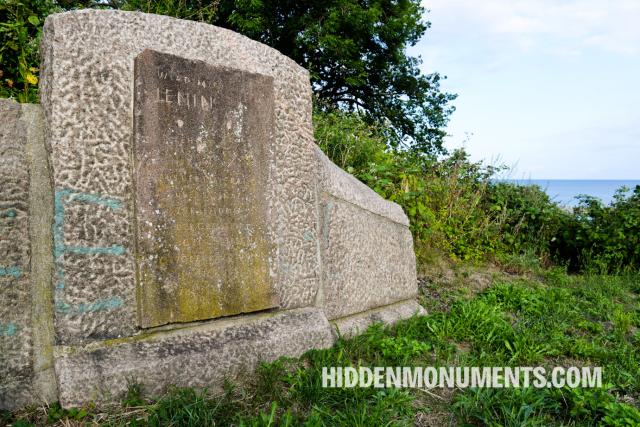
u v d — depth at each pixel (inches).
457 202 266.7
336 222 141.8
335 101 535.2
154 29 104.3
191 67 105.5
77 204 92.7
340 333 136.9
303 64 448.1
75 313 92.4
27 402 90.1
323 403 96.7
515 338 138.3
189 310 104.0
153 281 99.0
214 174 108.7
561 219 301.6
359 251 151.6
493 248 268.4
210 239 107.7
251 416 90.8
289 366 113.7
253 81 116.9
